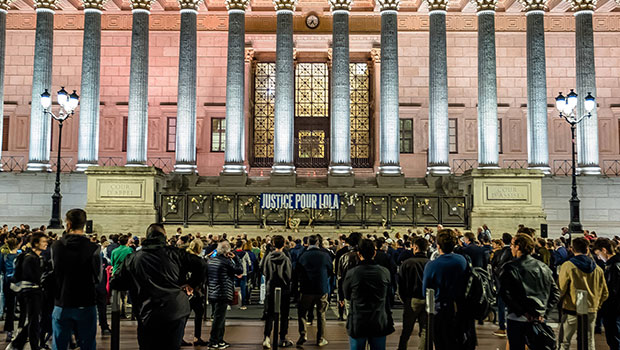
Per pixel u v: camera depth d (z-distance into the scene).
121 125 43.38
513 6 42.72
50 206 35.59
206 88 43.81
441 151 36.50
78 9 43.56
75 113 42.94
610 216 35.88
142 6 36.94
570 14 43.78
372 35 43.62
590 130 36.81
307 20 43.88
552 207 35.88
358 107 44.69
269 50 43.91
